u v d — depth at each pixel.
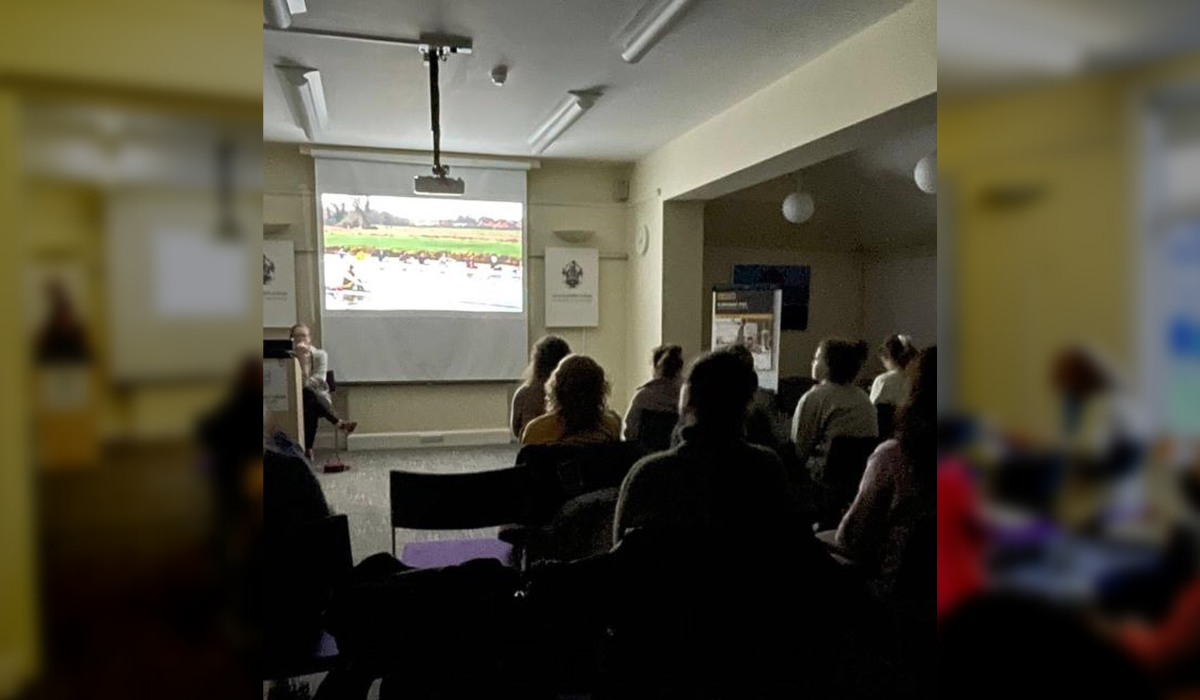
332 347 5.75
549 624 1.55
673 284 5.65
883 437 3.09
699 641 1.56
